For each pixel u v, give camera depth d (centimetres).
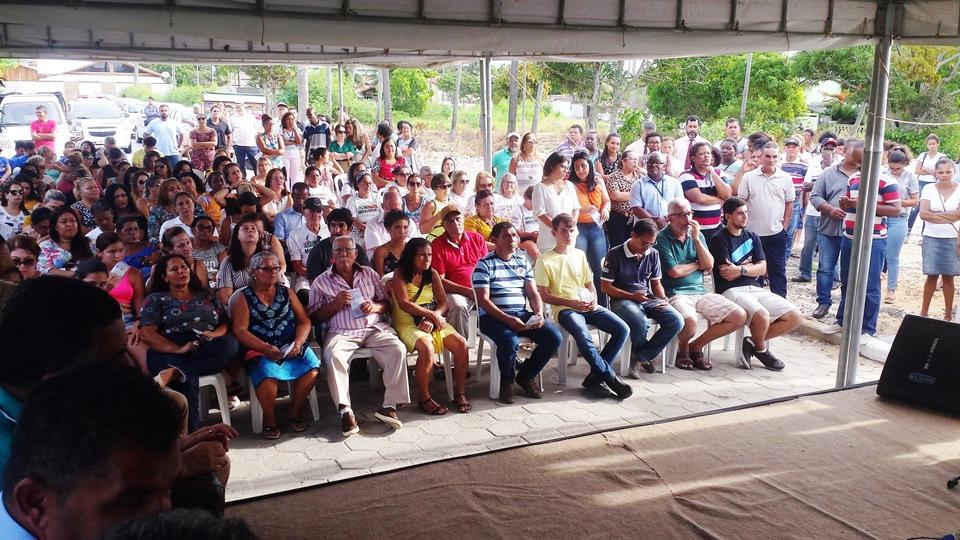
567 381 566
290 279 627
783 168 877
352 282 506
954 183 655
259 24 408
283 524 260
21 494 102
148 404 104
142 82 3688
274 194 782
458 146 2423
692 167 716
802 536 252
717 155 860
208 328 455
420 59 956
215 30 403
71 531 101
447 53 951
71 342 143
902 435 335
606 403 521
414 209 729
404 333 505
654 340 573
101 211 634
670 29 474
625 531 256
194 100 3438
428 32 438
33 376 141
